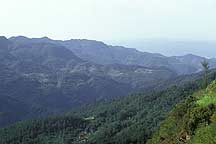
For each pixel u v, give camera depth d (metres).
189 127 30.58
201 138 26.92
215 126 26.81
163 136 35.19
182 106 35.78
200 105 32.25
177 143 31.06
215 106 30.97
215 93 34.62
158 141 35.59
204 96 35.34
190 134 30.06
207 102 32.19
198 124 29.91
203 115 30.33
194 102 34.69
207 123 29.00
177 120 35.06
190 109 33.41
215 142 25.34
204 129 27.27
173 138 32.59
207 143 26.06
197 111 31.12
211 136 26.14
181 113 35.28
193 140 28.20
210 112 30.19
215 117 28.41
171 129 34.84
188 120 31.55
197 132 27.95
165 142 33.69
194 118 30.67
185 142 29.97
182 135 30.97
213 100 31.86
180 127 32.78
